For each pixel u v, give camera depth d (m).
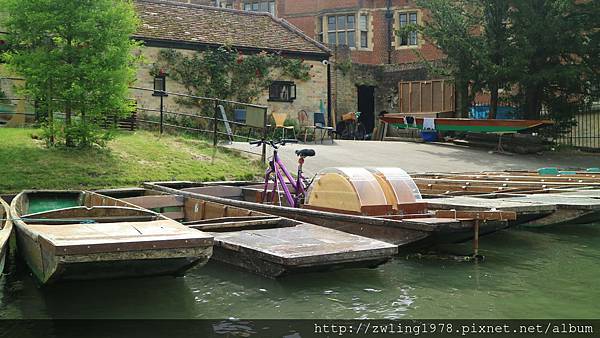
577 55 20.12
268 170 9.99
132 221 6.73
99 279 5.55
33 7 11.88
